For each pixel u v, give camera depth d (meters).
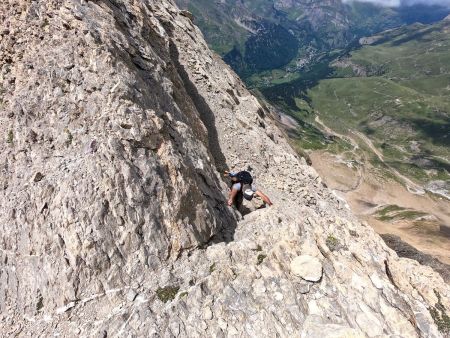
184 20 46.56
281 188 29.25
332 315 11.28
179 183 13.68
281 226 15.12
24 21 15.40
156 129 14.27
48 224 11.61
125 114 13.66
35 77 14.16
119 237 11.70
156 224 12.41
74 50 14.85
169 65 25.72
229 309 10.90
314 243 13.73
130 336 9.91
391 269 15.02
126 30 20.28
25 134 13.25
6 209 12.14
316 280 11.98
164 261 12.05
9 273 11.49
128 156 12.95
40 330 10.28
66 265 11.06
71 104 13.68
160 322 10.27
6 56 14.92
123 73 15.28
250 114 39.03
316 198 29.89
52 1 16.06
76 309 10.62
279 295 11.45
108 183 12.11
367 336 10.35
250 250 13.04
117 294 10.91
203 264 12.31
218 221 14.93
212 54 49.59
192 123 23.30
